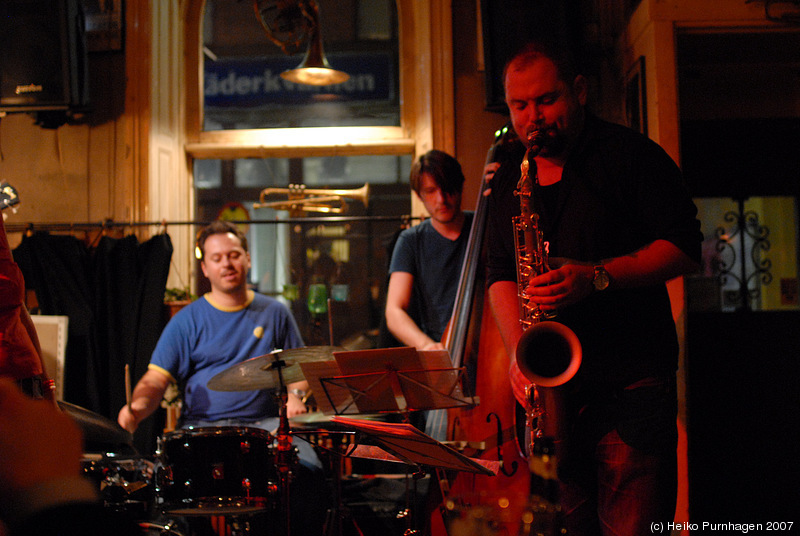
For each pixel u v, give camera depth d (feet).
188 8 13.51
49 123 12.07
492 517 2.87
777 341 12.20
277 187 17.72
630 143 5.45
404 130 13.08
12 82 11.28
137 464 8.21
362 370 6.75
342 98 14.01
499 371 7.57
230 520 8.73
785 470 11.81
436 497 7.04
